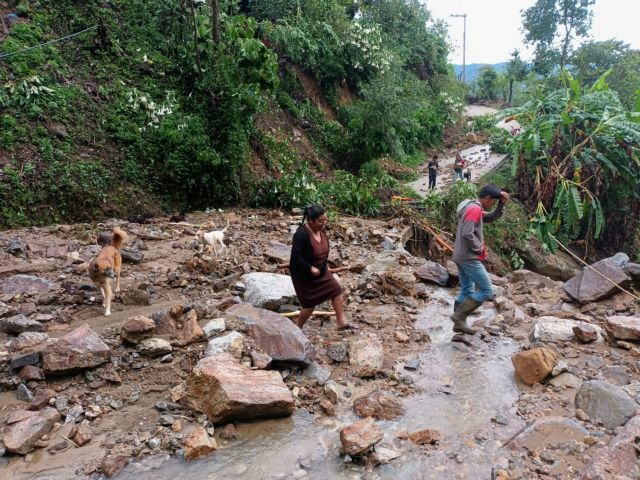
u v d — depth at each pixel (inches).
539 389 177.8
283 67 804.0
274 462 137.9
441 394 176.1
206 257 305.1
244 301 243.1
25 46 490.0
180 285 268.4
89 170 449.7
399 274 302.7
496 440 148.1
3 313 218.4
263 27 754.8
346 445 136.6
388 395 168.6
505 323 241.3
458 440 148.3
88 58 532.7
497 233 692.1
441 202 641.6
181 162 506.9
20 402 159.5
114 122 494.6
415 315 254.5
